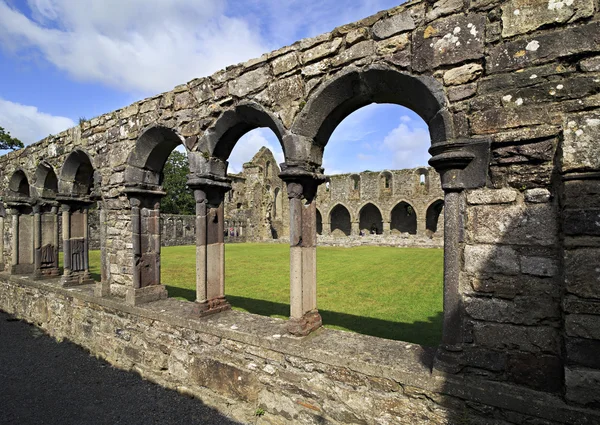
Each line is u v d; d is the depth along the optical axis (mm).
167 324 5828
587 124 2930
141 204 6895
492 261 3422
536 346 3234
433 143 3873
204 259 5727
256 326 5137
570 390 2939
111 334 6902
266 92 5094
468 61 3578
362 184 38656
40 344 7957
